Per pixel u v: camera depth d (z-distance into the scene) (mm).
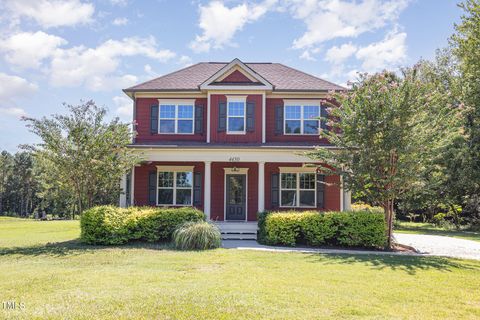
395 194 12555
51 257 10469
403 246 13688
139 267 8805
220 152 15656
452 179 22547
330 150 14102
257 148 15523
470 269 9258
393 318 5230
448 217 27828
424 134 11828
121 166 14289
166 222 13555
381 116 12109
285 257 10492
